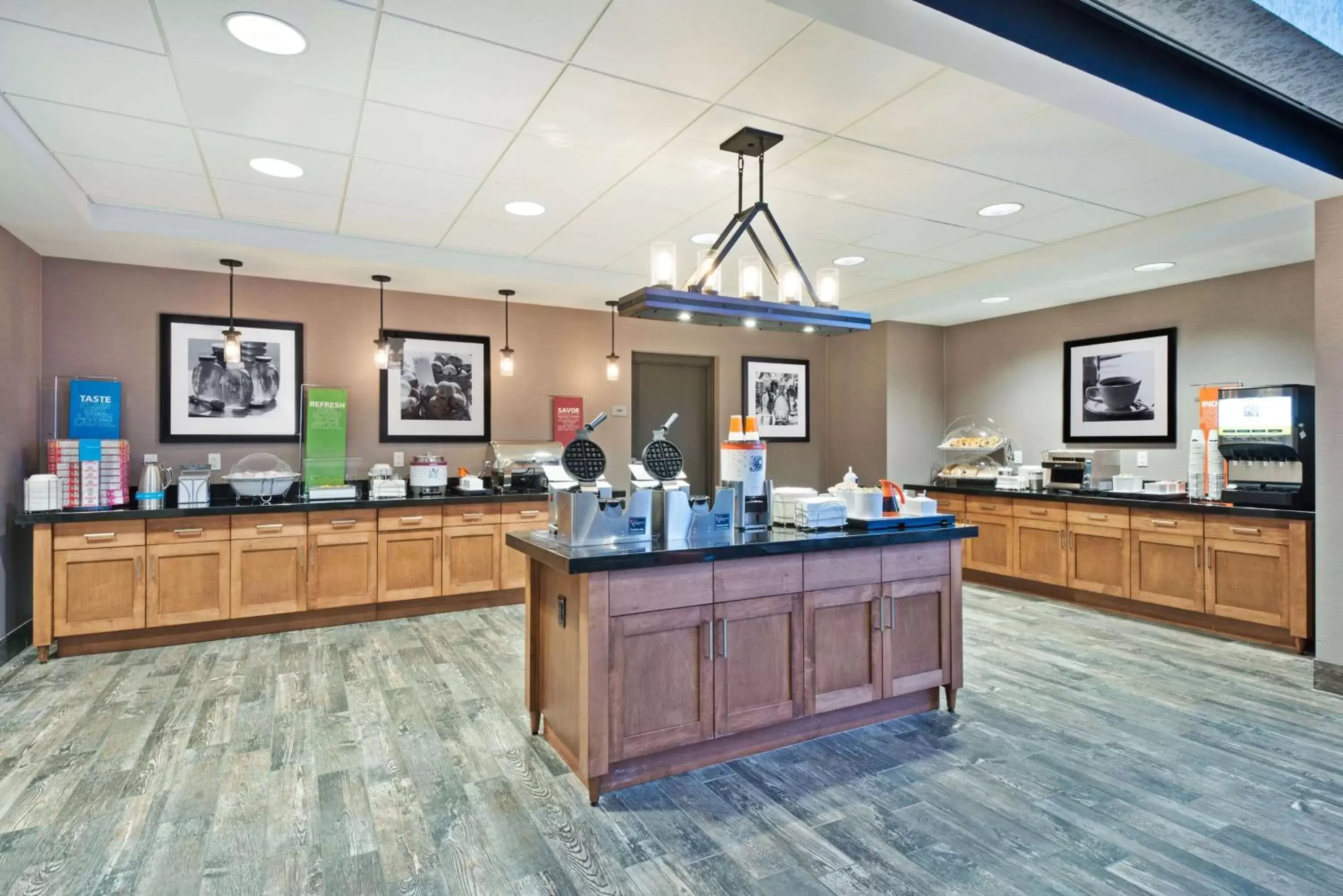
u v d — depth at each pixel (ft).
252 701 10.18
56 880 6.02
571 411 18.99
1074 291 17.20
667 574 7.82
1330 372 10.59
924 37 6.10
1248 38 5.94
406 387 17.03
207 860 6.33
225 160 9.98
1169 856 6.46
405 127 8.96
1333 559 10.61
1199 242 12.82
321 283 16.07
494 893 5.95
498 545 15.93
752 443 9.43
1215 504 13.97
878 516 9.91
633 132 9.15
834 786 7.82
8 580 12.17
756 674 8.46
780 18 6.65
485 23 6.70
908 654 9.69
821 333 10.43
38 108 8.39
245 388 15.34
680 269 16.19
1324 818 7.09
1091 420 18.29
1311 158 8.58
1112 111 7.58
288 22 6.64
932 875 6.19
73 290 13.83
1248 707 10.05
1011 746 8.82
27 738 8.85
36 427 13.32
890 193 11.46
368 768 8.14
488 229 13.30
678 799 7.54
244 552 13.50
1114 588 15.56
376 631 14.02
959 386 21.98
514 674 11.44
